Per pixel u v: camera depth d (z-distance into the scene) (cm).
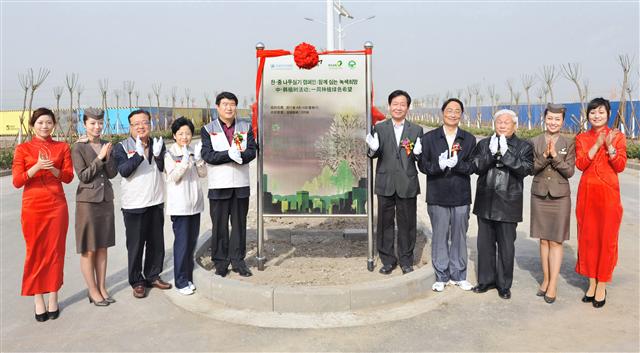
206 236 614
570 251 570
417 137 458
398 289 416
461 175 439
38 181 384
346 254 563
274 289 402
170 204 436
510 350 329
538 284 461
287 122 483
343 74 478
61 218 392
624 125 1748
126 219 434
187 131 443
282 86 480
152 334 362
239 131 457
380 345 339
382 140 465
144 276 467
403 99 452
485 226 430
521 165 404
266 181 490
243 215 480
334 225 691
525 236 647
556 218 408
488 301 419
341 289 402
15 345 346
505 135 414
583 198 412
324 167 485
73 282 482
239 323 379
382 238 484
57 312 396
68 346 343
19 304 425
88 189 405
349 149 482
